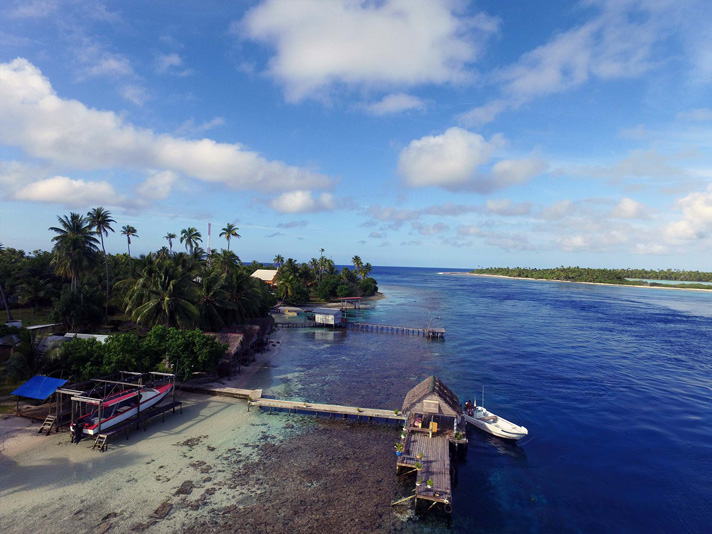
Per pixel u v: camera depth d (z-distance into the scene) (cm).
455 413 2934
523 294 18012
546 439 3300
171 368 3894
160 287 4500
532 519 2266
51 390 2861
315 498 2314
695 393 4488
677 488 2612
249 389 4119
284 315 9512
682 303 15300
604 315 11006
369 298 14362
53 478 2348
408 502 2328
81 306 5341
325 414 3534
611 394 4409
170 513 2100
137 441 2881
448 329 8362
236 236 9788
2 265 7012
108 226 6862
